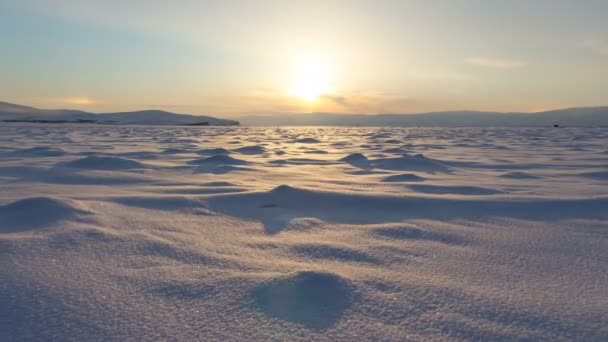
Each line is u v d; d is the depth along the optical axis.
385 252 2.46
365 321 1.52
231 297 1.72
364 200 3.95
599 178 6.47
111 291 1.79
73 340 1.40
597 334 1.44
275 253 2.43
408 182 5.80
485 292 1.81
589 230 3.01
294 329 1.47
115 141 18.70
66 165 7.07
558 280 1.98
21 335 1.43
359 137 27.19
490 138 24.55
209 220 3.32
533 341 1.39
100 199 4.09
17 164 7.87
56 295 1.74
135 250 2.39
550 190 5.03
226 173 7.00
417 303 1.68
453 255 2.40
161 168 7.43
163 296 1.74
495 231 3.00
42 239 2.52
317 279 1.80
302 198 4.05
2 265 2.07
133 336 1.42
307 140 21.05
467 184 5.61
